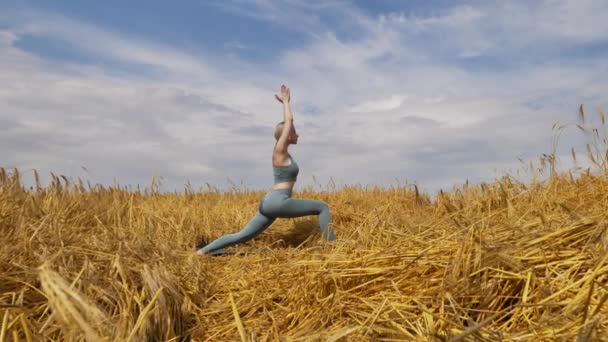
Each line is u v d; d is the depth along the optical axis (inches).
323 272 126.4
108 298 110.8
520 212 163.9
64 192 247.1
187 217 288.4
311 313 113.0
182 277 147.6
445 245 124.2
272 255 189.3
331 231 236.5
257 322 120.3
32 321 97.6
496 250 102.0
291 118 242.5
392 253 131.0
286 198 234.2
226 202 384.8
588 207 172.4
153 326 102.7
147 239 182.7
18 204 201.2
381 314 98.4
